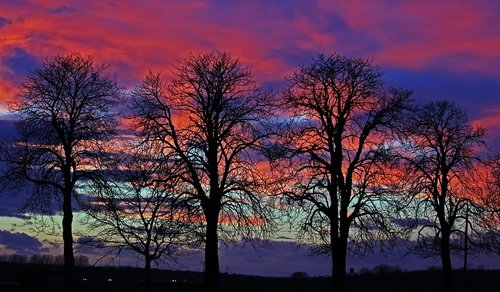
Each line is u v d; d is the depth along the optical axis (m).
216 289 38.91
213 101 39.72
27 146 39.00
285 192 39.19
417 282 62.59
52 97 39.59
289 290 41.53
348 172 39.66
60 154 40.12
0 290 37.59
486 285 60.47
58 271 63.91
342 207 39.09
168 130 39.59
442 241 47.81
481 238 48.47
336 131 39.53
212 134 39.69
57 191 40.53
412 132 43.53
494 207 46.75
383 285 57.50
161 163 38.41
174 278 70.31
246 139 39.53
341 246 39.00
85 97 40.44
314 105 39.88
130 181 38.12
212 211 39.12
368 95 39.81
